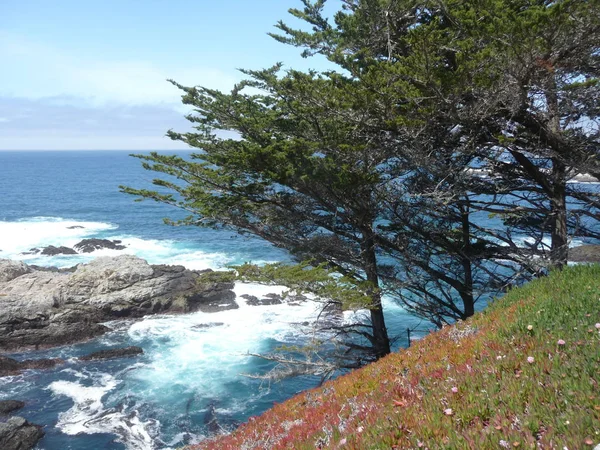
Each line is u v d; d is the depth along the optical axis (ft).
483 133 45.91
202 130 53.06
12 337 112.78
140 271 135.23
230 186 54.13
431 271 54.19
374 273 54.75
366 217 52.29
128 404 88.02
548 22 33.14
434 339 29.60
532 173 48.29
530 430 14.03
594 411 13.73
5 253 205.57
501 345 21.48
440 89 37.96
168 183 55.77
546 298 26.76
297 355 99.09
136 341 116.16
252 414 84.23
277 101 53.21
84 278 130.93
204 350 110.11
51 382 96.53
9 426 76.07
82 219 302.25
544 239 121.08
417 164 46.24
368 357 58.80
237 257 197.57
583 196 51.21
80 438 77.56
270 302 134.92
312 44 48.24
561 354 18.19
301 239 56.65
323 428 21.45
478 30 37.45
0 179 618.44
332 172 46.88
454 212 54.49
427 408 17.71
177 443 76.07
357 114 42.91
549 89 40.42
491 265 78.74
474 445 13.85
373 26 45.55
